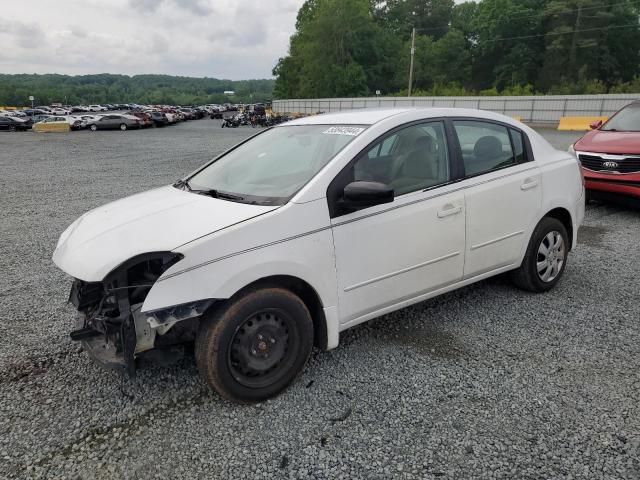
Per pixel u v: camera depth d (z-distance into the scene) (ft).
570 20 217.97
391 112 11.87
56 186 36.09
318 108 168.76
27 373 10.85
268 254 9.12
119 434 8.79
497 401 9.50
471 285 15.44
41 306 14.55
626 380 10.12
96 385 10.34
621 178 23.22
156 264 9.13
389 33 258.16
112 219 10.26
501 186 12.73
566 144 58.54
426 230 11.25
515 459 7.98
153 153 60.49
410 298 11.50
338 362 11.03
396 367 10.78
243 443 8.50
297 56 243.60
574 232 15.14
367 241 10.36
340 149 10.58
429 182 11.57
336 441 8.50
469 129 12.66
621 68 225.76
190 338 9.46
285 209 9.48
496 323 12.76
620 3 216.95
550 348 11.47
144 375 10.66
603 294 14.55
